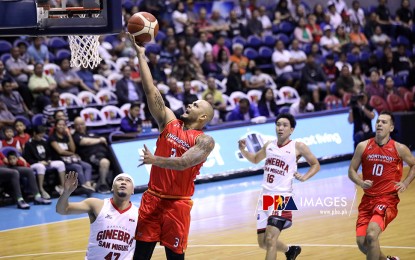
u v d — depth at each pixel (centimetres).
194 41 1788
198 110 682
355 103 1678
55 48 1666
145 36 662
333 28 2034
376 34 2109
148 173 1439
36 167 1343
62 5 768
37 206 1325
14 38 1647
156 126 1550
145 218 670
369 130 1673
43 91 1484
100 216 672
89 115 1507
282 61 1841
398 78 2002
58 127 1376
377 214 759
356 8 2136
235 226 1114
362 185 763
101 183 1407
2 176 1308
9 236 1110
